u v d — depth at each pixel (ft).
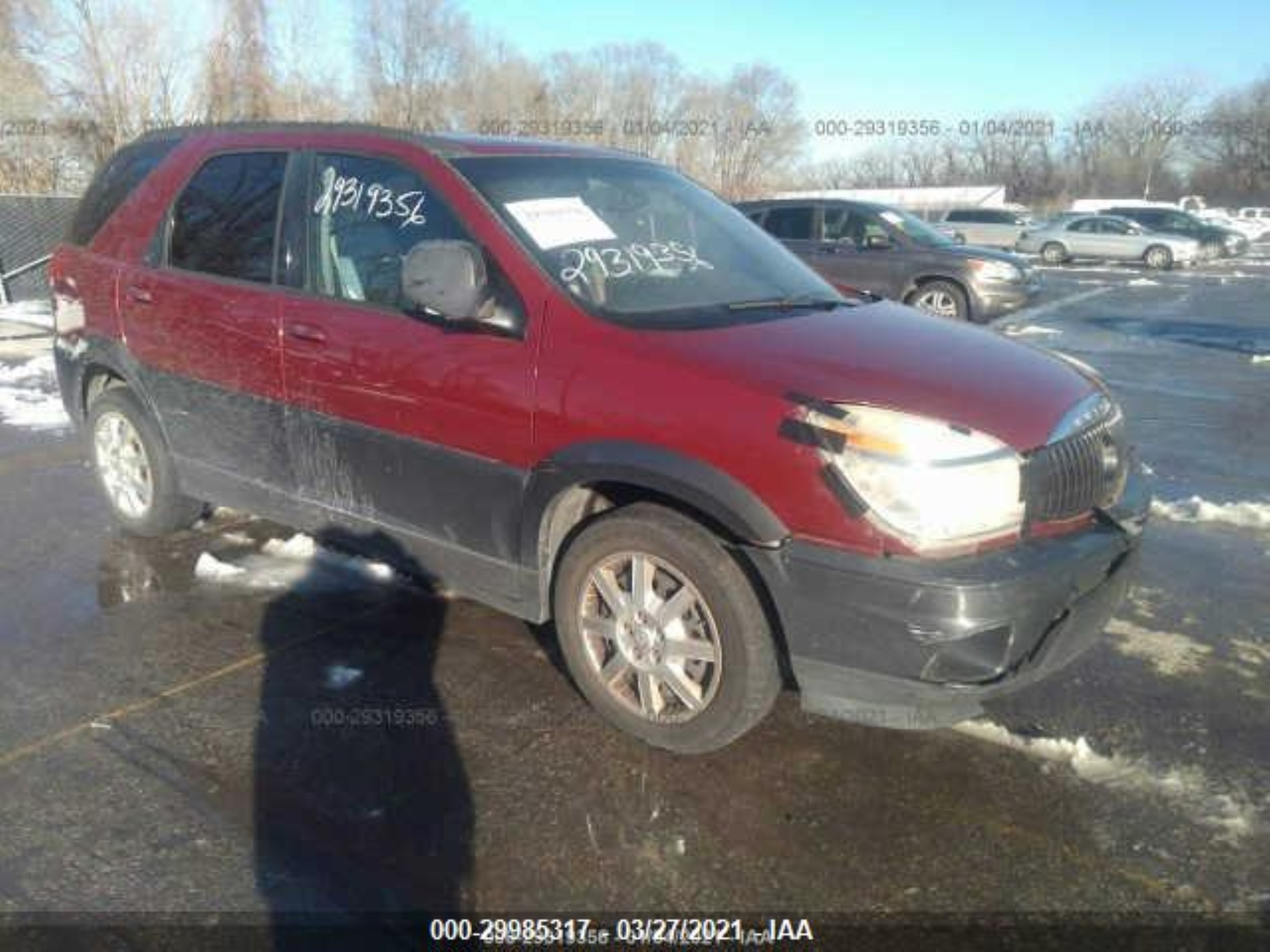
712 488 9.06
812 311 11.50
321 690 11.39
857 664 8.86
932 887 8.44
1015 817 9.32
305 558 14.96
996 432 8.93
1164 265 86.63
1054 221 96.94
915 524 8.50
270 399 12.69
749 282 12.15
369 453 11.75
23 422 22.81
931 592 8.43
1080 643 9.56
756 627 9.37
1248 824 9.23
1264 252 111.04
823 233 41.14
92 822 9.13
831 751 10.30
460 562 11.30
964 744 10.46
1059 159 219.20
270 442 12.92
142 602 13.55
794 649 9.10
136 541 15.62
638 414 9.49
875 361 9.69
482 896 8.29
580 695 11.34
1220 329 42.96
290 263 12.48
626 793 9.61
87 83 72.79
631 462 9.45
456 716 10.91
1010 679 8.96
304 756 10.16
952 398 9.15
